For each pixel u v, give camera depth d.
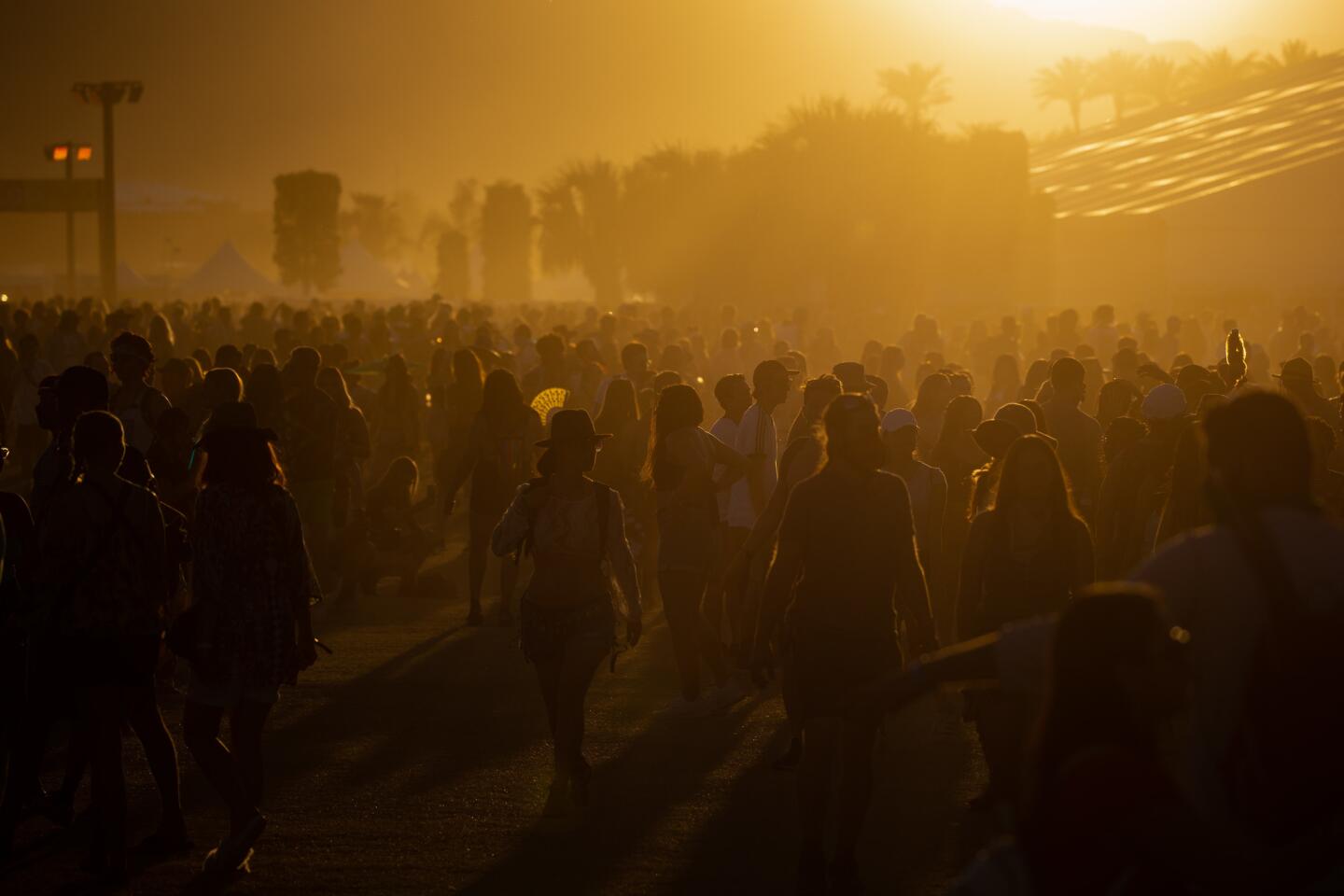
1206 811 10.21
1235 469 10.63
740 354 69.94
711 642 27.55
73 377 22.48
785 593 18.41
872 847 20.02
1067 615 9.37
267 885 18.58
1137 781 8.81
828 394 28.20
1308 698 9.74
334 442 34.41
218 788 18.92
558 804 21.27
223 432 19.23
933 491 26.94
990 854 9.68
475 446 35.50
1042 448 19.36
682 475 27.12
